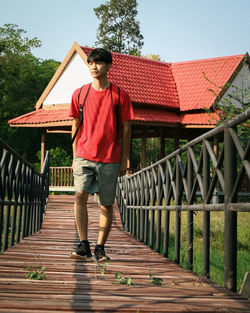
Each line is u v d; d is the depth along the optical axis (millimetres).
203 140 4469
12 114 43875
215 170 4035
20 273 3930
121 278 3713
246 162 3312
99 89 4688
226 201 3684
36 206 10445
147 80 23359
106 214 4891
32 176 9242
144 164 21875
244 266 8031
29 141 40562
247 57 22594
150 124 21062
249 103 8844
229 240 3607
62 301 2793
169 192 6230
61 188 22141
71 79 23078
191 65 24797
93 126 4641
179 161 5574
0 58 45906
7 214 6176
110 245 7414
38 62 57906
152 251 6652
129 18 56375
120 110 4695
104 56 4594
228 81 21781
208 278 4266
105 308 2637
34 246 6512
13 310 2520
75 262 4734
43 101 24359
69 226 10836
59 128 24062
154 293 3219
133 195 10406
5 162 5594
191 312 2648
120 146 4914
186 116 22281
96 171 4648
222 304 2891
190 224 4969
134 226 10391
